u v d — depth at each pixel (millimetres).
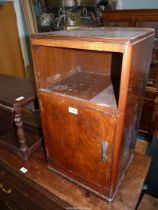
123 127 689
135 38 573
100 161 792
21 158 1127
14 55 2828
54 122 868
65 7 2020
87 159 835
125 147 842
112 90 854
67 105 776
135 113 856
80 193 910
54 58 912
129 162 1033
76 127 794
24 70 3055
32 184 970
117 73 1044
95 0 2240
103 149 750
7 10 2561
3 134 1253
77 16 2053
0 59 2635
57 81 973
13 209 1244
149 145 1840
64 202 877
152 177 1403
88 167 855
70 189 931
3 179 1144
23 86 1252
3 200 1282
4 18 2553
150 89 1919
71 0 1966
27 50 3039
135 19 1806
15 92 1152
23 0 2541
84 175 895
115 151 729
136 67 658
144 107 2008
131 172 1010
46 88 877
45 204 959
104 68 1077
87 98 756
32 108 1670
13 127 1305
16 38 2795
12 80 1378
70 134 835
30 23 2617
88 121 740
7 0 2537
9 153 1173
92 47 623
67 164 938
